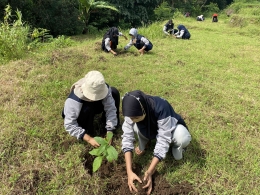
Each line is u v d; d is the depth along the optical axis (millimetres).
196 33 11375
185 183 2697
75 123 2805
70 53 6043
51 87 4215
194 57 6680
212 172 2820
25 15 12477
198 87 4742
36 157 2850
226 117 3814
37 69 4918
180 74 5312
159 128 2562
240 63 6395
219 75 5461
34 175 2627
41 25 13414
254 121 3770
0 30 5840
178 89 4586
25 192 2510
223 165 2902
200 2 30844
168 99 4223
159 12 22266
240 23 14242
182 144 2662
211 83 5020
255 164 2932
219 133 3449
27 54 5965
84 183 2643
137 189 2594
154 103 2504
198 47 7883
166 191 2582
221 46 8211
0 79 4391
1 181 2568
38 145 2979
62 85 4340
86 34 15898
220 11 30156
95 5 15984
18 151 2889
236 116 3863
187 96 4359
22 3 11805
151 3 23281
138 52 6770
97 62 5777
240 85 4992
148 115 2473
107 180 2717
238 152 3117
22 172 2656
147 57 6371
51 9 13617
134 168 2854
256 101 4367
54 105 3707
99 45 7285
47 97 3943
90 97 2650
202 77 5242
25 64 5145
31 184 2561
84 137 2822
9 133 3031
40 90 4066
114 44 6629
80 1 15414
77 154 2912
